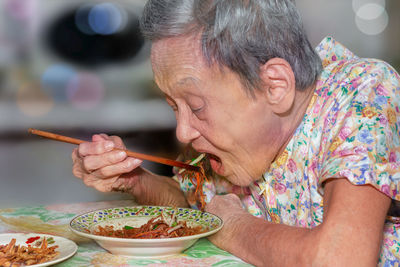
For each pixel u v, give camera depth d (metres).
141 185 1.16
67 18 4.71
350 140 0.83
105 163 0.97
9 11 4.69
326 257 0.77
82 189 2.92
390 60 4.45
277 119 0.89
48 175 3.31
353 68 0.91
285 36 0.85
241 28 0.81
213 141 0.87
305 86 0.89
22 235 0.90
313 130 0.91
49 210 1.13
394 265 0.93
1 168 3.48
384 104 0.86
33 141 4.50
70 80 4.79
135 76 4.80
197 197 1.17
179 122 0.88
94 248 0.91
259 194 1.03
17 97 4.77
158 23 0.82
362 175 0.79
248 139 0.87
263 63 0.83
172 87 0.84
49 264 0.79
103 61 4.74
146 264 0.84
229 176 0.94
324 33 4.39
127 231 0.93
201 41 0.81
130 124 4.75
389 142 0.83
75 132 4.78
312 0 4.33
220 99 0.83
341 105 0.89
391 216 0.89
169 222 0.95
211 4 0.81
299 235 0.81
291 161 0.95
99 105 4.83
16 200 2.64
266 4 0.83
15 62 4.80
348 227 0.77
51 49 4.80
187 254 0.89
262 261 0.84
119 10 4.61
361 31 4.41
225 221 0.93
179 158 1.22
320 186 0.85
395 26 4.37
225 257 0.88
